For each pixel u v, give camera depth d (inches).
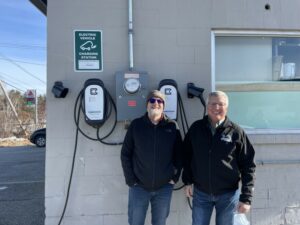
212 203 139.8
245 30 178.7
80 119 164.4
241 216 159.9
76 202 164.7
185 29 172.4
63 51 163.9
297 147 178.9
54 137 163.3
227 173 134.0
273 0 179.9
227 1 176.1
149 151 139.0
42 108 1578.5
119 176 166.9
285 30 181.6
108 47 166.7
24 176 367.6
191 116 171.2
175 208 170.7
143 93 161.6
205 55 173.6
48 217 163.0
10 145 882.1
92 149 165.8
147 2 169.9
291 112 183.6
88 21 165.6
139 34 169.2
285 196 177.6
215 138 134.2
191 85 169.2
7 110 1214.3
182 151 144.4
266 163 175.3
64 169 163.9
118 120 161.3
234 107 180.1
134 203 143.4
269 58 183.3
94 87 159.2
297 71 185.5
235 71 180.7
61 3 164.2
